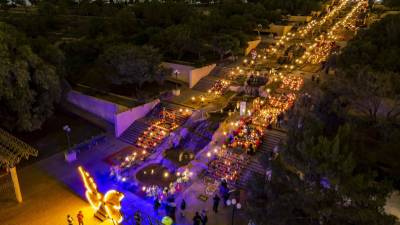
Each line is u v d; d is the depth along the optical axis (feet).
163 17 200.75
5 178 88.74
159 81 131.44
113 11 239.50
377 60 90.84
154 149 100.78
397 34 105.60
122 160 96.63
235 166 86.99
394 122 66.64
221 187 77.30
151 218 71.82
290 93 113.50
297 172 53.36
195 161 91.91
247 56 163.43
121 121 110.93
